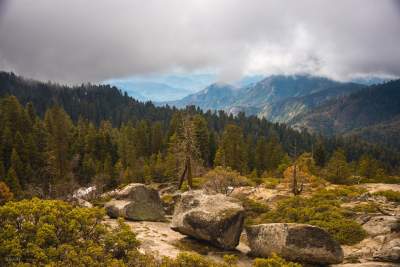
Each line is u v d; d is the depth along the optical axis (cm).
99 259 1166
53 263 1047
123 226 1373
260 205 3112
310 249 1717
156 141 10981
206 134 8975
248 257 1902
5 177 6612
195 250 1959
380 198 3130
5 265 1054
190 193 2330
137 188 2953
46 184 6931
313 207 2650
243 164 8419
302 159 6650
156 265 1257
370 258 1775
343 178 6469
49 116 9688
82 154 9550
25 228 1160
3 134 7994
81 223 1292
